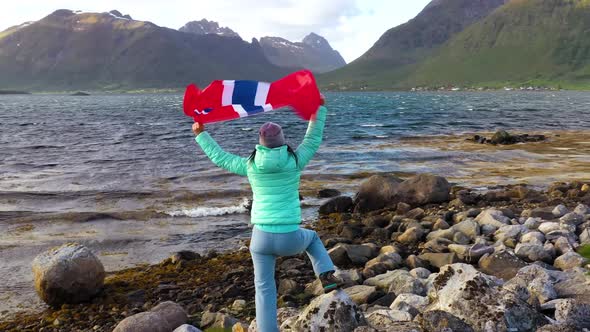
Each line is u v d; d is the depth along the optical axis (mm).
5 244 12688
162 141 38125
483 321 4781
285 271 9758
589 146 31766
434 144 33844
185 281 9867
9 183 21031
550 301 5625
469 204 15625
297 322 4930
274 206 4281
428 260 9617
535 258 8820
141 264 11336
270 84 4480
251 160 4281
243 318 7625
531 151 29672
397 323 4777
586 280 6395
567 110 78188
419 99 163875
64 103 160875
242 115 4391
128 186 20375
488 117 62312
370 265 9211
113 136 42438
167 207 16859
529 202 15406
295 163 4293
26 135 43500
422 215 14203
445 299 5230
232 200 17875
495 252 8523
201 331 6496
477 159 26766
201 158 28406
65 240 13117
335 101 147625
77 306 8773
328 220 15195
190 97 4344
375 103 125562
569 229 10398
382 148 31828
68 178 22250
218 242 13070
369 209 16016
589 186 16484
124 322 6809
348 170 23656
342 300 4867
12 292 9633
